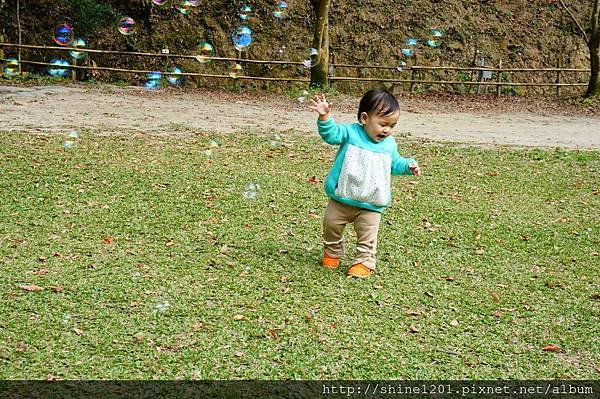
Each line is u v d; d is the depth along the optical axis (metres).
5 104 10.91
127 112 10.92
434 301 3.63
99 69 15.76
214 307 3.40
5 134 7.90
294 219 5.06
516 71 16.95
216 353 2.95
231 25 17.03
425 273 4.05
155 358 2.89
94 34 16.83
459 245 4.66
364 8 17.36
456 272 4.11
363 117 3.81
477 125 11.88
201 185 5.92
